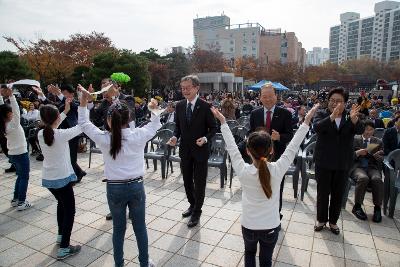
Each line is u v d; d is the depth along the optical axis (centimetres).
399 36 9319
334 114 339
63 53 3341
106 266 314
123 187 261
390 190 423
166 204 473
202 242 359
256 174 229
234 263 317
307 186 548
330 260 322
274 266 312
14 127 430
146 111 1205
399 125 529
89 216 429
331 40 12306
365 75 6041
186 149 407
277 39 8456
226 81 3947
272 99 383
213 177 612
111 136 255
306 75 5641
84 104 273
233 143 257
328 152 364
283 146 378
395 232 385
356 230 390
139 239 279
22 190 448
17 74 2789
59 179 316
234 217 426
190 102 406
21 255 334
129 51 2797
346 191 460
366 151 452
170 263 317
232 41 8631
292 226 401
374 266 312
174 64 4159
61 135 313
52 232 386
